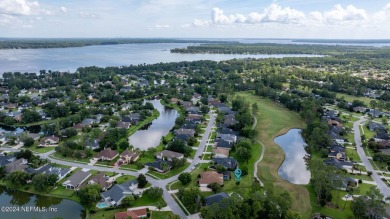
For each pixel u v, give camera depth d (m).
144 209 111.44
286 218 100.44
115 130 187.12
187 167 150.38
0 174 137.00
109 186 130.88
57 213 114.94
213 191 127.75
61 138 186.38
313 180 132.25
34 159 151.12
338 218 111.06
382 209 104.25
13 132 191.75
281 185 134.25
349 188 128.62
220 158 155.25
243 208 104.50
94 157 158.00
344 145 181.62
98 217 110.00
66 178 137.88
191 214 111.31
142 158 160.12
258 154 168.38
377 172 147.38
